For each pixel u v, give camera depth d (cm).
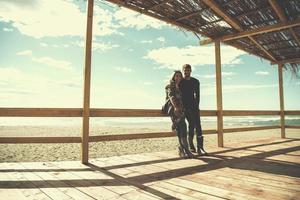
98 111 409
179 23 505
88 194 251
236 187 275
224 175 327
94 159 432
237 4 445
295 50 661
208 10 463
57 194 250
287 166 381
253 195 248
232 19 484
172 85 448
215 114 581
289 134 1825
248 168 368
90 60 403
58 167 368
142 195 248
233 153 498
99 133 1753
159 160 427
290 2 425
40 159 644
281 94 784
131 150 820
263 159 437
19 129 2328
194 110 488
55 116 377
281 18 466
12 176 316
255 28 520
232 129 615
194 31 536
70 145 941
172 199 237
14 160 630
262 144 634
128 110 438
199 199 237
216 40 587
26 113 360
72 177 314
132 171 348
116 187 275
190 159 438
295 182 294
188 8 460
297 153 498
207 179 308
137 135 443
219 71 589
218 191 261
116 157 453
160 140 1155
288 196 244
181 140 454
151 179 308
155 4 437
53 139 382
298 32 536
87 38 401
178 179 308
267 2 434
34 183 287
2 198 238
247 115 662
